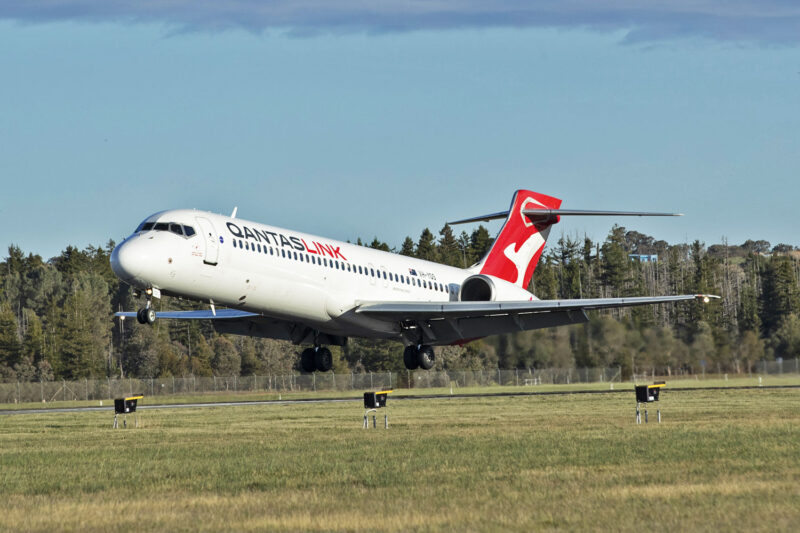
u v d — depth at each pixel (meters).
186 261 81.31
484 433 71.62
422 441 66.00
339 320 95.94
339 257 95.38
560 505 39.78
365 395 80.69
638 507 39.00
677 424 76.06
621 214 112.81
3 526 37.81
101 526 37.34
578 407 101.62
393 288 101.56
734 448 58.50
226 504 41.88
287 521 37.28
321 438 70.81
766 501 39.88
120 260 79.31
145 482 49.25
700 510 38.09
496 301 106.88
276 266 87.94
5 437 79.50
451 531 34.94
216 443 68.62
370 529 35.56
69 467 56.12
